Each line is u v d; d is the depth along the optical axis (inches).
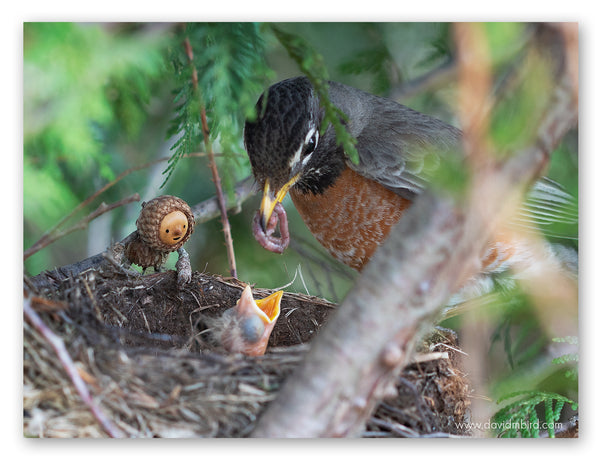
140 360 184.2
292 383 157.0
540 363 266.5
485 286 267.4
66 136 189.9
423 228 143.1
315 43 316.2
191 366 185.6
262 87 192.7
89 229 314.5
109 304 242.1
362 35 327.3
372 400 152.9
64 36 166.2
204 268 313.4
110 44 171.9
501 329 300.0
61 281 230.8
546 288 271.6
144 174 308.8
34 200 218.8
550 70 125.0
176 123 246.4
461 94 127.2
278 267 335.3
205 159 324.8
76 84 178.5
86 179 282.7
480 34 126.3
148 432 172.1
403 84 326.0
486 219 139.9
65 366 162.2
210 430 174.7
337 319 151.4
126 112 223.1
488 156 129.0
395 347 148.3
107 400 172.4
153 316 255.6
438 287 145.7
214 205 303.9
